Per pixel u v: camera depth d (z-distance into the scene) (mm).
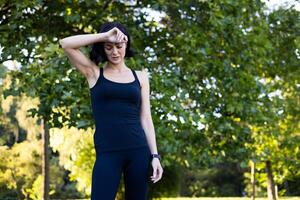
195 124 6141
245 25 7012
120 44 2631
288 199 18750
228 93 6766
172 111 5492
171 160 7406
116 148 2543
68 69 5137
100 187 2504
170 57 6812
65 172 24062
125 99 2590
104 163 2525
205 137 6855
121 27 2742
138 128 2609
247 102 6781
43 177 11227
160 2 6082
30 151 15258
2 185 16547
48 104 5156
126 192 2609
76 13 5965
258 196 24469
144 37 6758
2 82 8703
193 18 6598
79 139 11930
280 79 8602
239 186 31000
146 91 2748
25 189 16328
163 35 6773
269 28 7727
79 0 6305
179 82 6023
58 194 23547
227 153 6992
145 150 2609
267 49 7102
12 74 5590
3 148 14969
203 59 6547
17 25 5852
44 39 6445
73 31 6707
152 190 12766
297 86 8602
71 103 5086
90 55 2678
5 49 5535
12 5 5934
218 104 6746
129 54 2826
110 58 2637
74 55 2598
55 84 5043
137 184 2578
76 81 5086
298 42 7602
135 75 2713
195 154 6934
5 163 15133
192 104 6785
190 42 6258
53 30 6516
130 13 6773
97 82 2604
